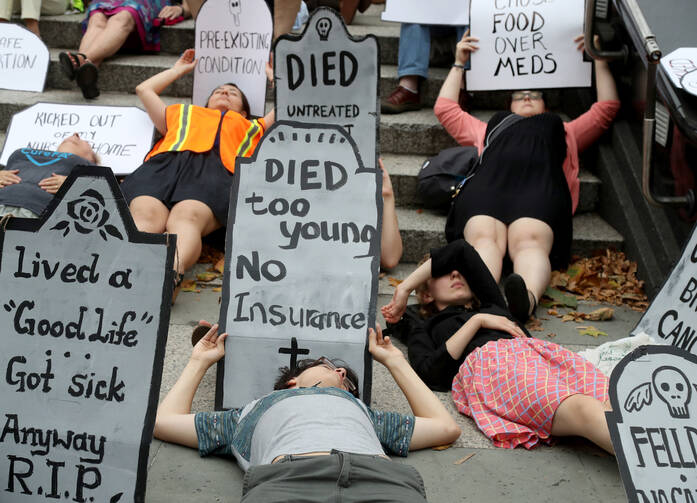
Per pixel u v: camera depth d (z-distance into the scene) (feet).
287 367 11.07
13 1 21.91
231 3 17.72
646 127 13.24
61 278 9.08
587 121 17.35
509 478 10.15
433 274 13.20
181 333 13.41
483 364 11.35
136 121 18.03
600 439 10.03
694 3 15.14
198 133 16.31
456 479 10.09
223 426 10.21
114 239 9.05
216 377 11.60
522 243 15.11
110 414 8.89
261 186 11.71
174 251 9.02
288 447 8.69
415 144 18.94
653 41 12.96
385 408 11.62
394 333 13.69
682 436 8.34
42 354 9.04
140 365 8.95
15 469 8.91
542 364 11.14
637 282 15.80
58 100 19.66
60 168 15.56
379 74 14.33
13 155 15.76
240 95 17.58
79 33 21.56
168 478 9.87
